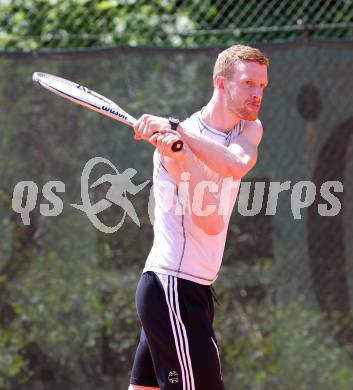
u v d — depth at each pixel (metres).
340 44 18.36
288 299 18.42
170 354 11.71
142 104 18.38
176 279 11.67
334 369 18.41
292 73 18.42
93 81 18.39
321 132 18.39
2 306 18.30
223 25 22.27
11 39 22.55
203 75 18.36
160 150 10.61
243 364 18.42
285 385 18.41
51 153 18.27
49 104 18.25
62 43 22.30
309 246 18.38
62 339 18.30
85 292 18.31
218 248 11.88
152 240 18.28
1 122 18.28
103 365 18.28
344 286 18.39
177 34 19.39
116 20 23.31
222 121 11.73
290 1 22.11
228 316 18.42
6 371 18.28
